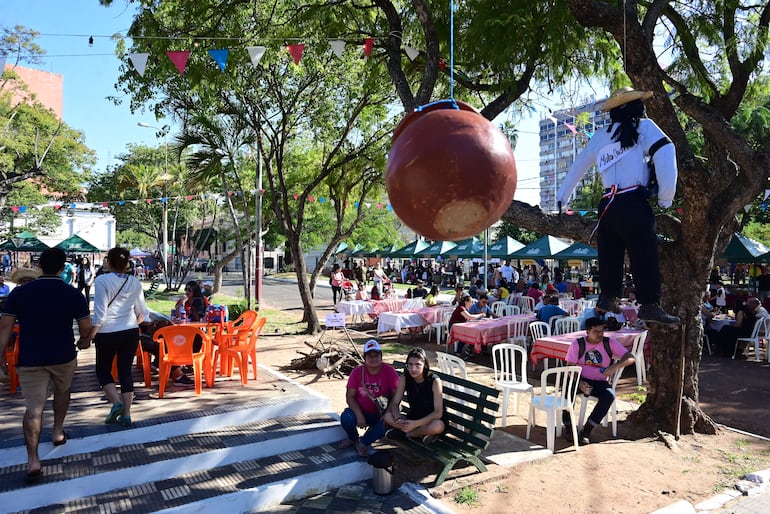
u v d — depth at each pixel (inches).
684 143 220.4
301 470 182.5
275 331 528.7
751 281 766.5
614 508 167.3
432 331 527.2
